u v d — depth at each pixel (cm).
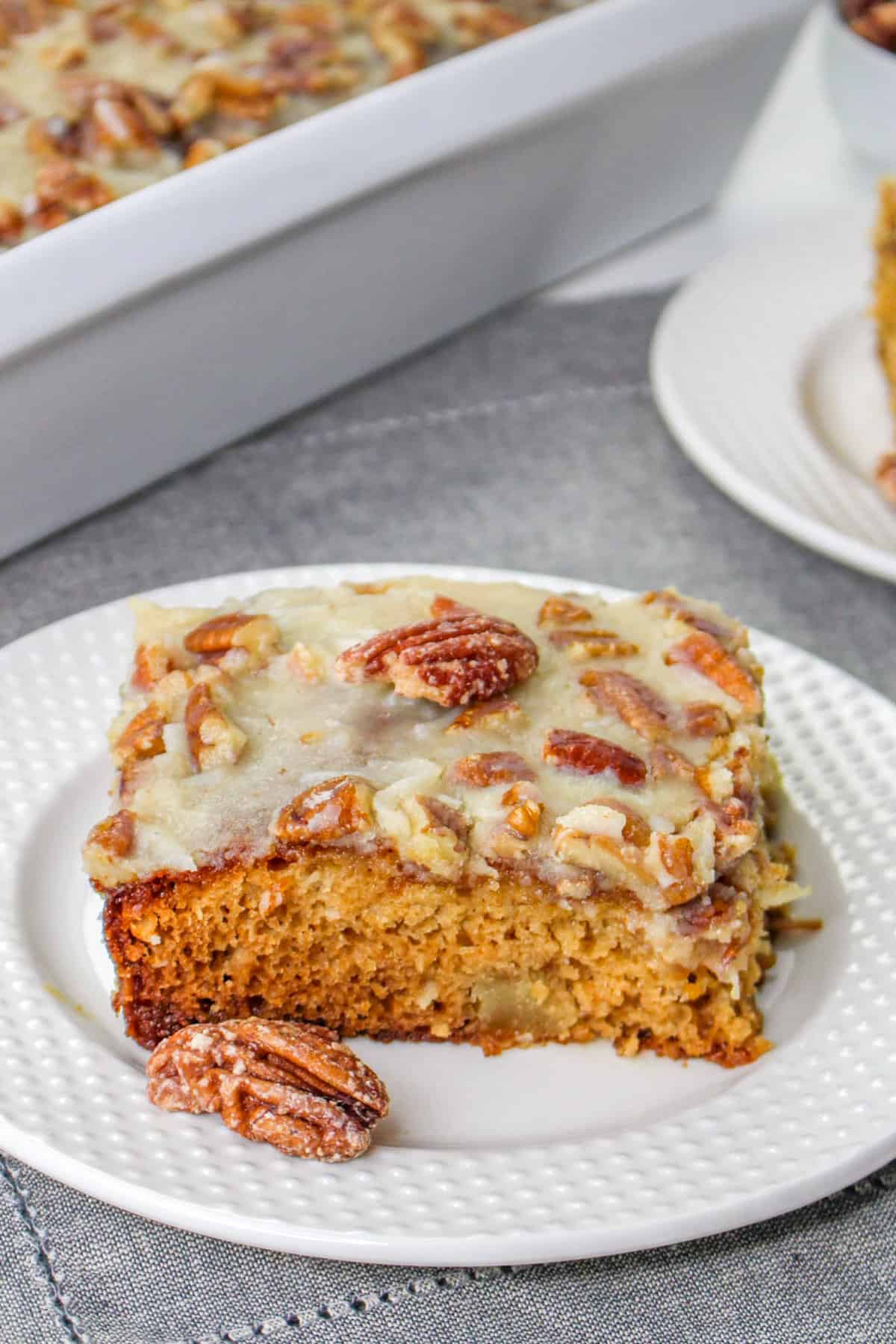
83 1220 42
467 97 56
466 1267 42
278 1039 43
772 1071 43
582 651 46
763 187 73
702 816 44
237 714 45
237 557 56
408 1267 42
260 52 60
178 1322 41
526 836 44
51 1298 41
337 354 59
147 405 55
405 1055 45
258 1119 42
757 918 45
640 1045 45
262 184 53
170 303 53
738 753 45
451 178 57
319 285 56
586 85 58
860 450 59
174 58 60
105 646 50
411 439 60
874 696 50
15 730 49
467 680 45
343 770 44
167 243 52
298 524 57
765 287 63
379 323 60
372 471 59
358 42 61
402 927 45
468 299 62
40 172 55
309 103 59
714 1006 45
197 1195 41
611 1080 44
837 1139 42
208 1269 42
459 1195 41
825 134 77
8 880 46
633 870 43
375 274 58
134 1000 45
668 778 45
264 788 44
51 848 47
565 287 67
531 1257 40
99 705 49
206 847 44
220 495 58
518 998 45
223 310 54
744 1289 42
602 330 64
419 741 45
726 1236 42
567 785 44
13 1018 44
